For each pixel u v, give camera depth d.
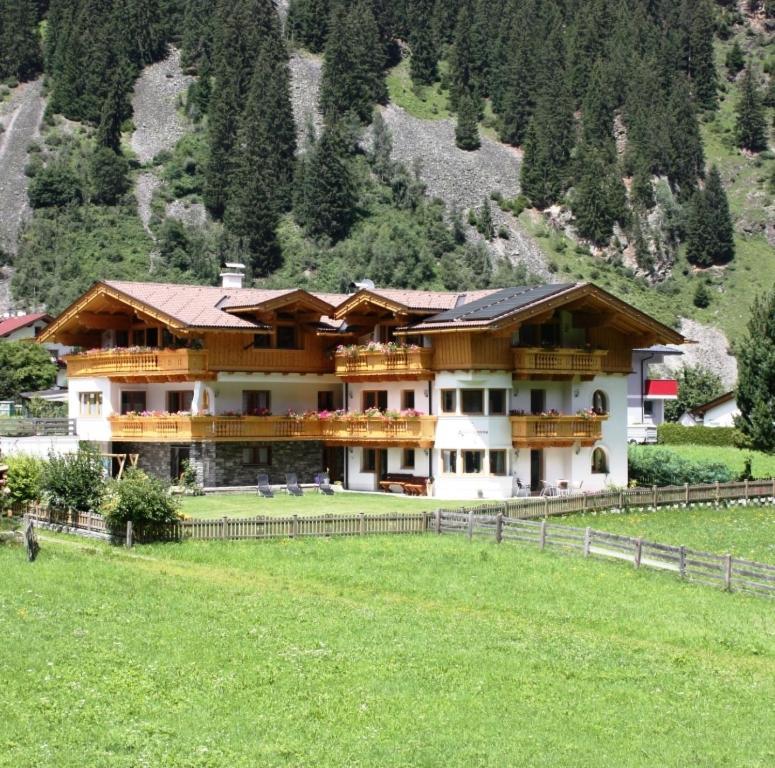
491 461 63.34
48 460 56.97
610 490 60.56
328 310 66.81
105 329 70.50
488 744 25.02
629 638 34.59
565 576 41.78
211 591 38.06
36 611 34.38
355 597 38.69
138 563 42.97
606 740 25.61
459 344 62.62
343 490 66.69
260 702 27.14
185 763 23.50
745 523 58.50
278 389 67.62
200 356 63.47
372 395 67.50
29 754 23.61
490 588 39.91
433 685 28.77
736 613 37.56
